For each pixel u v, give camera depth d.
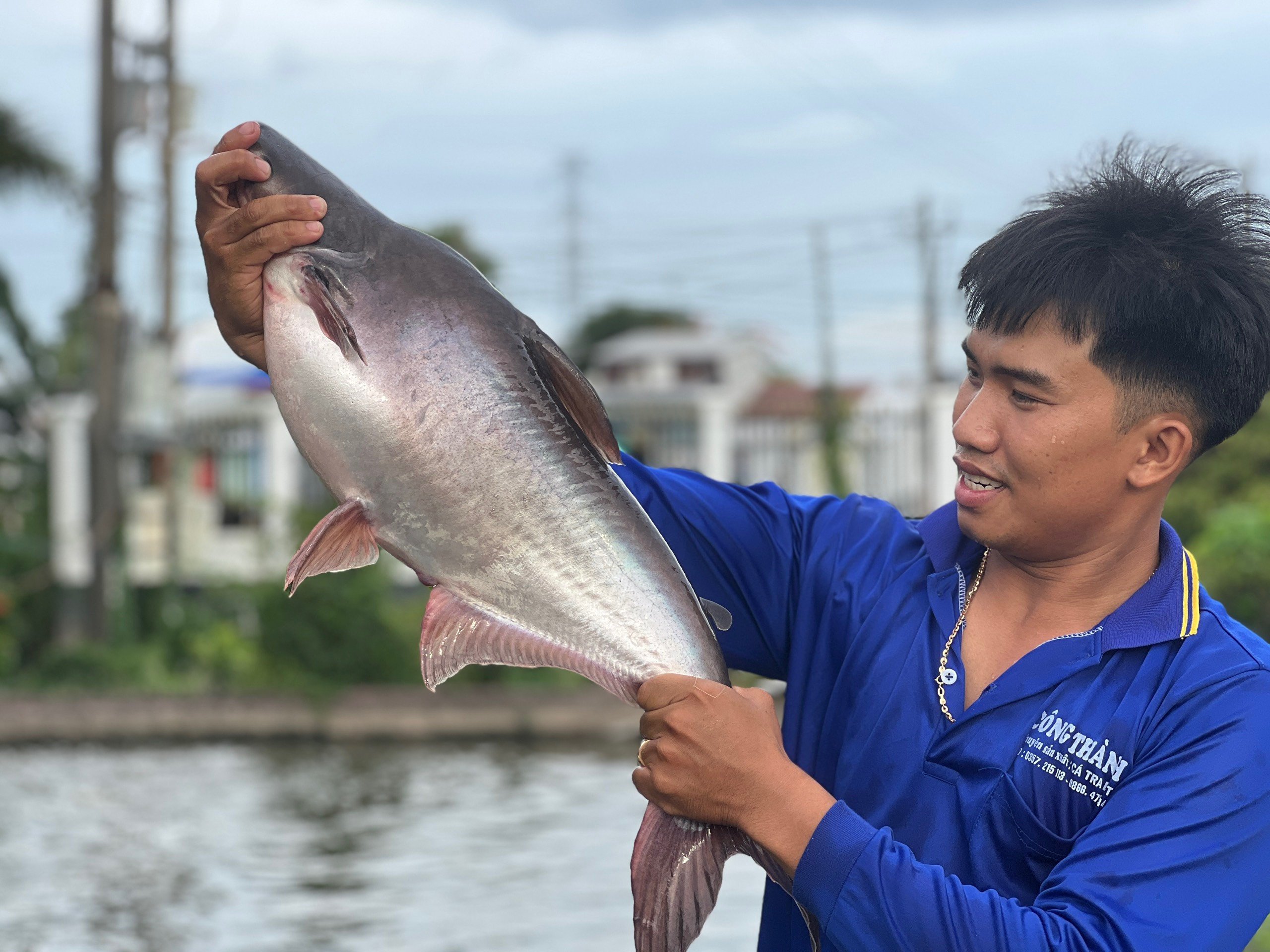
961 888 1.68
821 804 1.73
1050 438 1.78
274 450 22.25
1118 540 1.85
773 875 1.76
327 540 1.86
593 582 1.87
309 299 1.86
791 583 2.12
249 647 14.88
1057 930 1.66
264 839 8.47
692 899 1.79
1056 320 1.76
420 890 7.19
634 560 1.89
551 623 1.87
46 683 14.15
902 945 1.66
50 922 6.58
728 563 2.13
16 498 15.93
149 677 14.34
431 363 1.85
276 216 1.84
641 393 39.31
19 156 16.66
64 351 18.23
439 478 1.85
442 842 8.38
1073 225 1.78
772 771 1.74
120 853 8.07
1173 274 1.75
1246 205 1.84
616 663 1.87
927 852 1.85
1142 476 1.80
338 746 12.99
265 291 1.89
